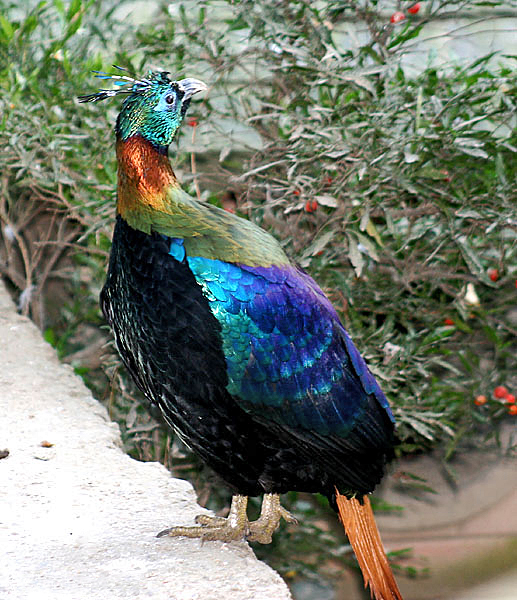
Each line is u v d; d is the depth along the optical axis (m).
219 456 4.64
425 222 7.80
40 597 4.20
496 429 8.51
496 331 8.32
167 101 4.51
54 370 7.21
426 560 8.35
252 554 4.71
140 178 4.49
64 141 7.72
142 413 8.08
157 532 4.91
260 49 7.68
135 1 9.00
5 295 8.70
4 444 5.89
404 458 9.01
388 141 6.96
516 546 8.36
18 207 9.53
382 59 7.35
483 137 6.99
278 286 4.46
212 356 4.39
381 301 7.87
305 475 4.67
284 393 4.45
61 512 5.10
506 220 6.94
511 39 8.90
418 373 7.74
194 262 4.39
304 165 7.38
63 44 8.61
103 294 4.79
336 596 8.23
